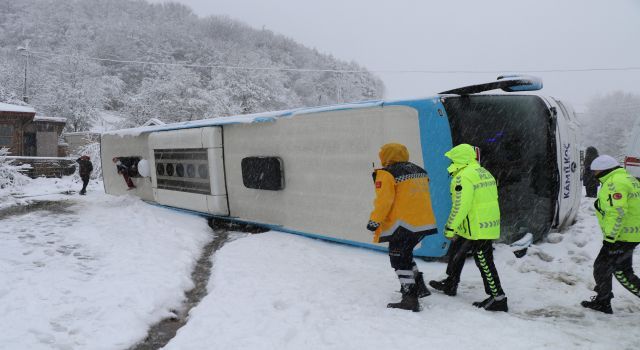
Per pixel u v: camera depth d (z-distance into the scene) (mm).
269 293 4992
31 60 44531
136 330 4277
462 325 3941
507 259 5820
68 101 40844
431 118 5824
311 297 4828
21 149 23078
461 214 4141
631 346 3498
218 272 5891
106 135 14344
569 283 5086
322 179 7160
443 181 5762
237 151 8773
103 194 15312
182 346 3830
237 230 9047
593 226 7379
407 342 3643
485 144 6859
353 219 6754
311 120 7258
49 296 4977
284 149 7789
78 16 97312
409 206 4160
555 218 6660
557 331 3787
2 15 89812
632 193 4086
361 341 3709
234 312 4512
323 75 85438
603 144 72938
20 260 6418
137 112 37906
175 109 38812
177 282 5621
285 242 7355
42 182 19375
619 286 4949
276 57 98500
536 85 6438
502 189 6922
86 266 6238
